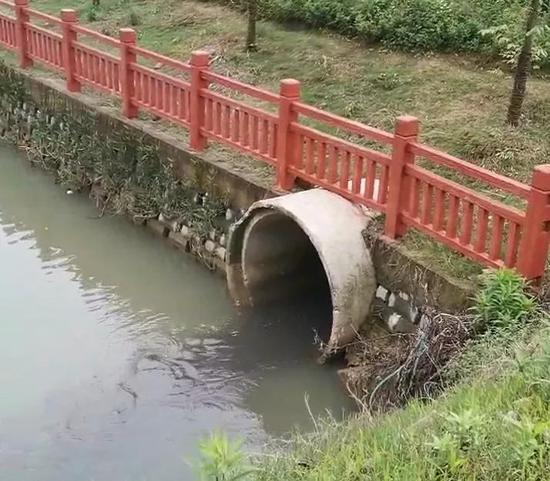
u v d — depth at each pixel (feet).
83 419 21.42
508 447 13.08
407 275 22.20
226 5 44.37
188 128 29.50
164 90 30.32
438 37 34.83
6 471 19.48
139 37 42.50
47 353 24.31
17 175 37.19
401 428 15.02
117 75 32.68
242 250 25.66
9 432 20.84
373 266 23.12
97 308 27.07
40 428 21.01
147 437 20.75
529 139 28.66
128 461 19.84
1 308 26.89
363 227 23.40
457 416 13.71
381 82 33.58
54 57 36.81
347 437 15.51
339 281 22.43
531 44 28.17
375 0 37.09
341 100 33.04
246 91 26.81
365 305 23.12
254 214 24.64
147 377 23.25
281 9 40.16
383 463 13.61
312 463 14.56
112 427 21.12
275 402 22.25
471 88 32.12
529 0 29.32
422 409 16.22
